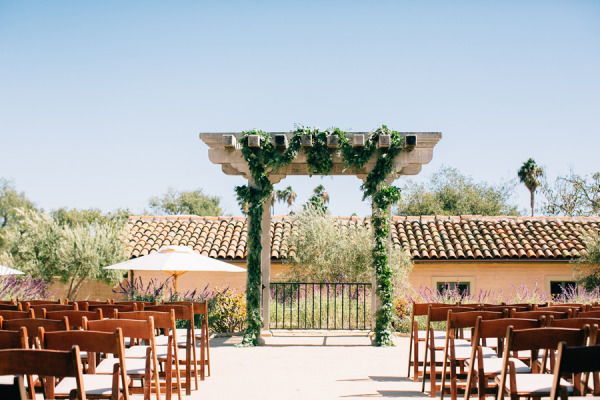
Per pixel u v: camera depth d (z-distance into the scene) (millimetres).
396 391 6094
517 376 4391
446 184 37906
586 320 4547
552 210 32344
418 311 6801
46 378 4230
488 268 15727
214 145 10219
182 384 6363
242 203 10094
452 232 17016
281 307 12789
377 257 9859
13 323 4422
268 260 10367
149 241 16688
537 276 15633
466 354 5645
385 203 9922
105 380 4414
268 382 6613
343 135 9906
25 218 15719
